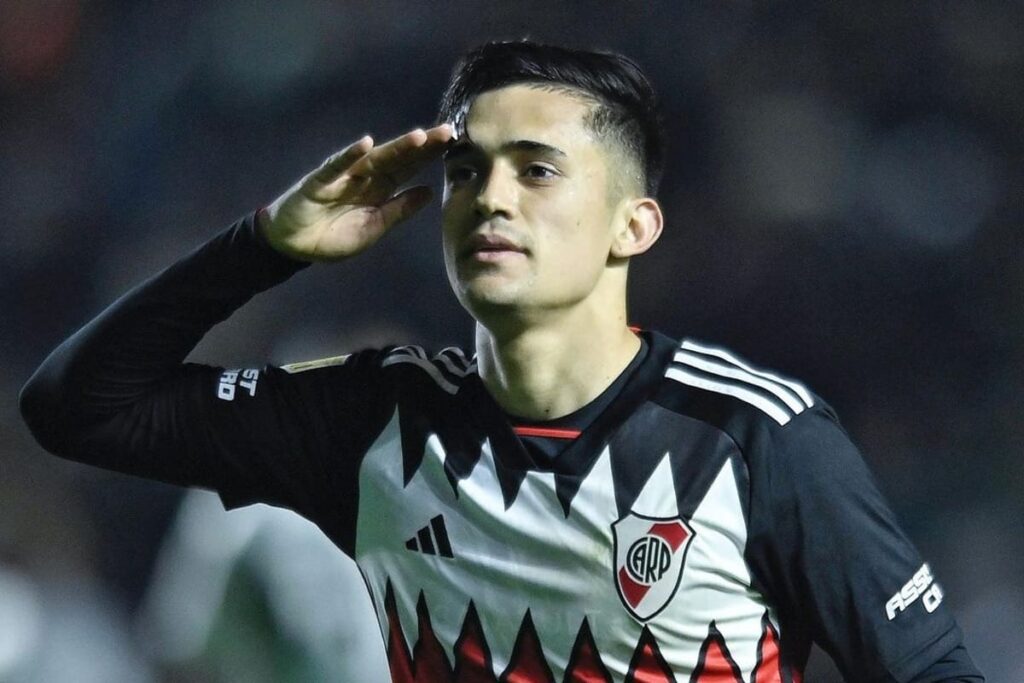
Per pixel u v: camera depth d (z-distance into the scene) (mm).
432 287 35469
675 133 37375
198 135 41062
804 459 10883
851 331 35531
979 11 38594
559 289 10945
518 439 11211
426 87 40156
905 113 37719
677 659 10891
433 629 11359
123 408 11734
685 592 10820
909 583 10969
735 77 37906
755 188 36625
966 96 37812
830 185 36750
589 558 10922
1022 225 36469
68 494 31516
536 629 11078
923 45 38156
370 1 41000
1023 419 34125
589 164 11055
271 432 11758
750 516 10820
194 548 19141
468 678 11258
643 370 11320
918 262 35969
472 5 40219
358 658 18547
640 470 10961
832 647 11078
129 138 41625
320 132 40344
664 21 38562
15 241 41219
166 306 11609
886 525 10984
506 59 11172
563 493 11008
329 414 11773
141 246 40469
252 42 41312
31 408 11820
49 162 42062
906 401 34969
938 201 36562
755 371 11445
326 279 34875
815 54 38281
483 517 11164
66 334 40406
